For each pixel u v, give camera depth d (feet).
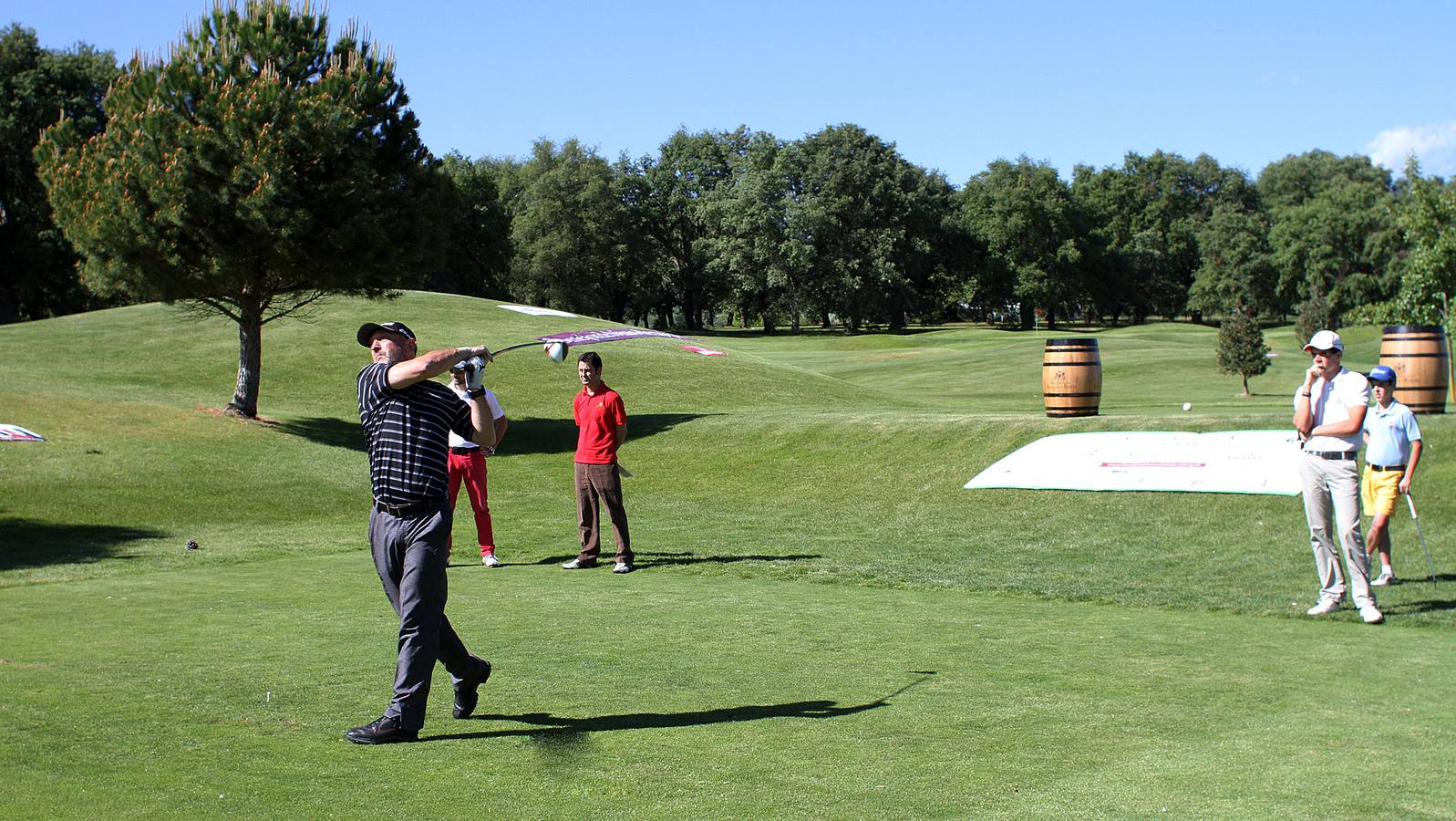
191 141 64.80
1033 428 54.03
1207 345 160.25
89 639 22.41
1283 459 43.42
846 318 280.72
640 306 289.74
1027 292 282.77
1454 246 105.19
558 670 19.95
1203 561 34.91
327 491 56.24
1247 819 12.16
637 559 36.96
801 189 277.85
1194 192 365.40
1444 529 36.01
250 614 25.63
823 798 12.83
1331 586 27.02
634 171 289.33
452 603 27.94
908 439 56.90
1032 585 31.22
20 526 44.06
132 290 68.90
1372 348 148.15
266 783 13.25
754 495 53.26
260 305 74.59
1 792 12.71
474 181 253.44
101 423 63.93
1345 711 17.21
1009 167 314.55
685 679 19.34
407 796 12.82
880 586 31.58
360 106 68.90
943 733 15.83
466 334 108.06
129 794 12.73
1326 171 353.51
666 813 12.30
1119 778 13.65
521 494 56.39
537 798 12.80
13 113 168.66
